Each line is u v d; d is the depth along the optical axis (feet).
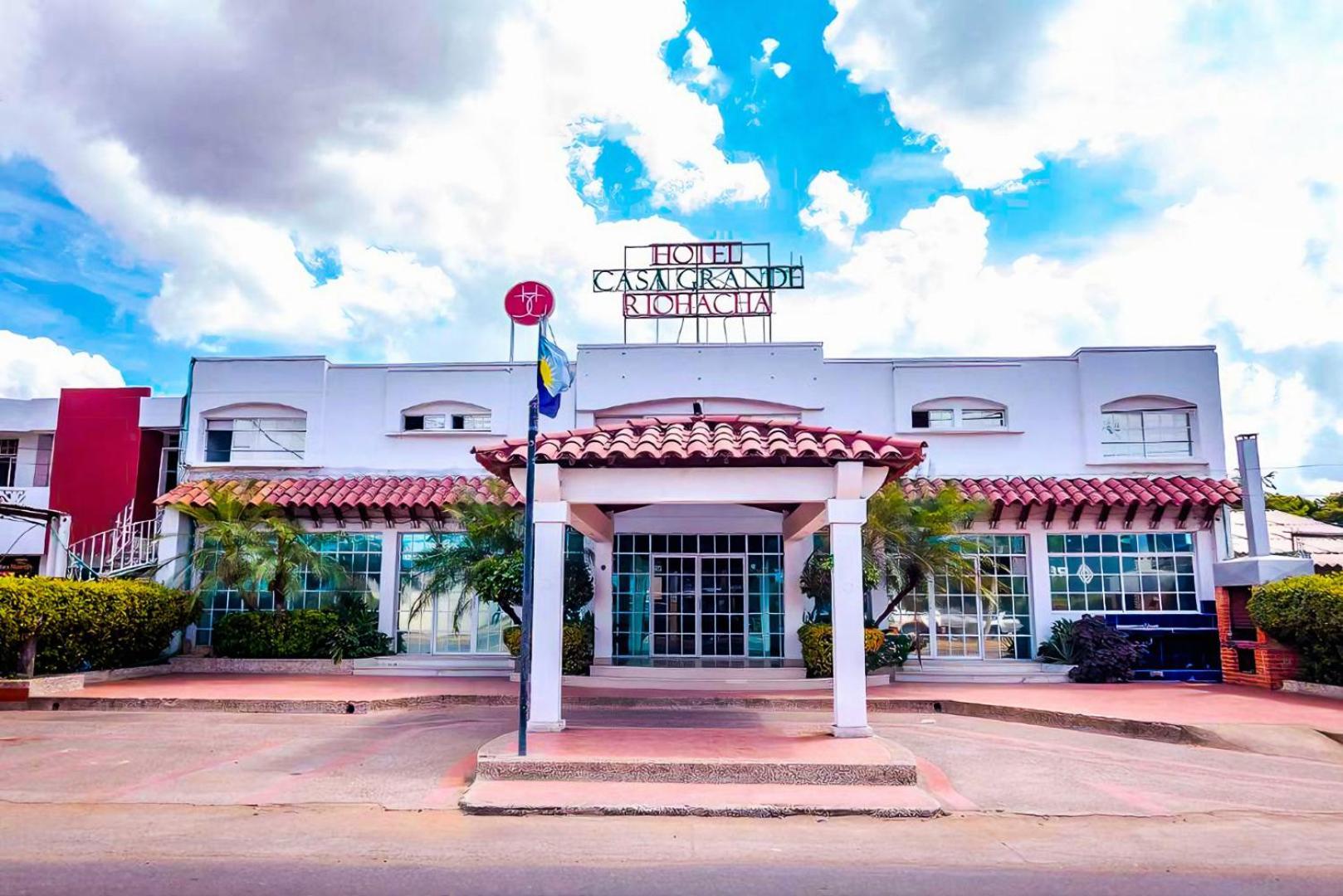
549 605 33.81
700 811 24.98
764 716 42.06
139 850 21.17
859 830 23.71
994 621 57.67
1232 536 58.29
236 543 54.90
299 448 63.26
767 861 20.74
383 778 29.19
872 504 50.78
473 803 25.17
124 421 69.72
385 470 62.18
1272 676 47.96
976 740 36.99
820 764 27.76
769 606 57.31
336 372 63.41
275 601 59.62
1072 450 59.52
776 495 33.47
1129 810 25.95
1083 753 34.22
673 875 19.61
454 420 63.26
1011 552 58.23
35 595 46.52
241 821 24.02
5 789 27.40
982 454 59.72
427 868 19.94
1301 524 71.67
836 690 32.68
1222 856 21.31
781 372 61.00
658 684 49.52
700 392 61.05
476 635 59.57
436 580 53.98
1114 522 57.41
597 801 25.58
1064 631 54.85
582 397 61.31
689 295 66.08
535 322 32.53
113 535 63.72
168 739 36.06
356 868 19.89
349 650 56.85
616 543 57.88
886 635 53.52
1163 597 57.26
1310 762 32.65
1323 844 22.45
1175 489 55.57
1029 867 20.39
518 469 35.04
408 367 63.16
